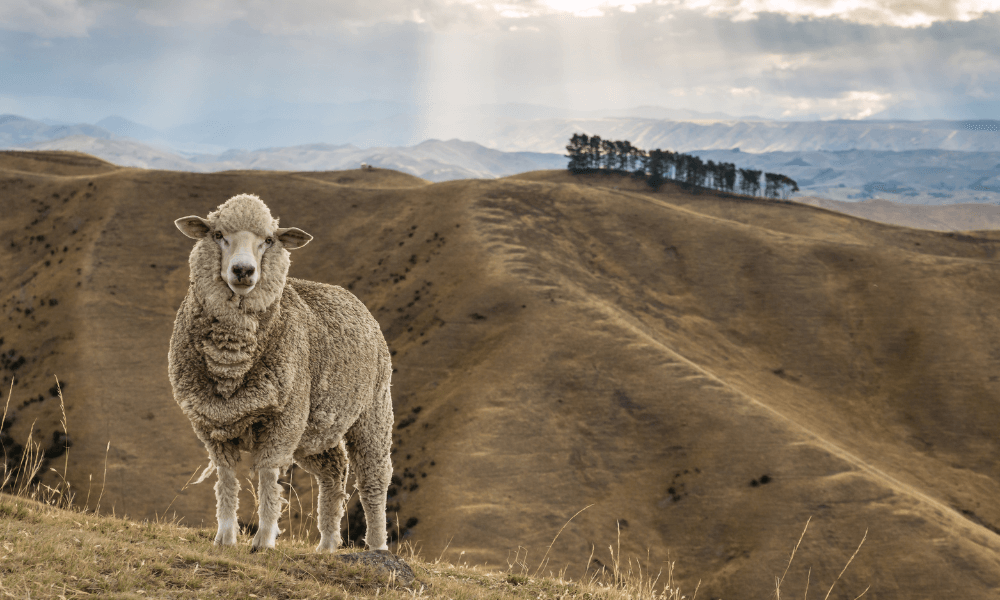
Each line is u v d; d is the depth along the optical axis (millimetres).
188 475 63031
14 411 71500
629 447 63719
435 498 57562
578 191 126062
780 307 102188
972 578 49219
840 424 81750
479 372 74062
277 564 5727
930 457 77875
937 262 109438
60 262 97938
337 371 6652
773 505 56281
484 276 92375
